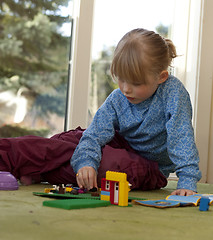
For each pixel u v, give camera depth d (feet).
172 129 4.07
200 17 7.54
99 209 2.72
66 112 7.10
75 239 1.78
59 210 2.55
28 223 2.06
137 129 4.59
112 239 1.84
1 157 4.27
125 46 3.99
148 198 3.84
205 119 7.41
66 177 4.46
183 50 7.81
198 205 3.30
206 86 7.45
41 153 4.40
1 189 3.65
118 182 3.01
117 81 4.19
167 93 4.34
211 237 2.05
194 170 3.84
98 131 4.50
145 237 1.93
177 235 2.04
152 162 4.75
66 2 7.15
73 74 7.04
